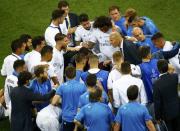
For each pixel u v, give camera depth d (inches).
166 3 2217.0
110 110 1080.8
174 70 1274.6
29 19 2150.6
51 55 1284.4
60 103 1202.0
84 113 1069.1
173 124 1202.0
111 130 1083.9
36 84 1237.1
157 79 1160.8
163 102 1156.5
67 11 1536.7
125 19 1534.2
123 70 1151.6
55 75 1299.2
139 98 1148.5
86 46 1417.3
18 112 1178.0
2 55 1875.0
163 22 2102.6
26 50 1405.0
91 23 1512.1
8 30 2068.2
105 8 2196.1
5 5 2250.2
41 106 1249.4
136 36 1364.4
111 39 1312.7
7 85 1304.1
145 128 1048.2
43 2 2267.5
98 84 1175.0
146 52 1222.9
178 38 1978.3
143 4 2218.3
